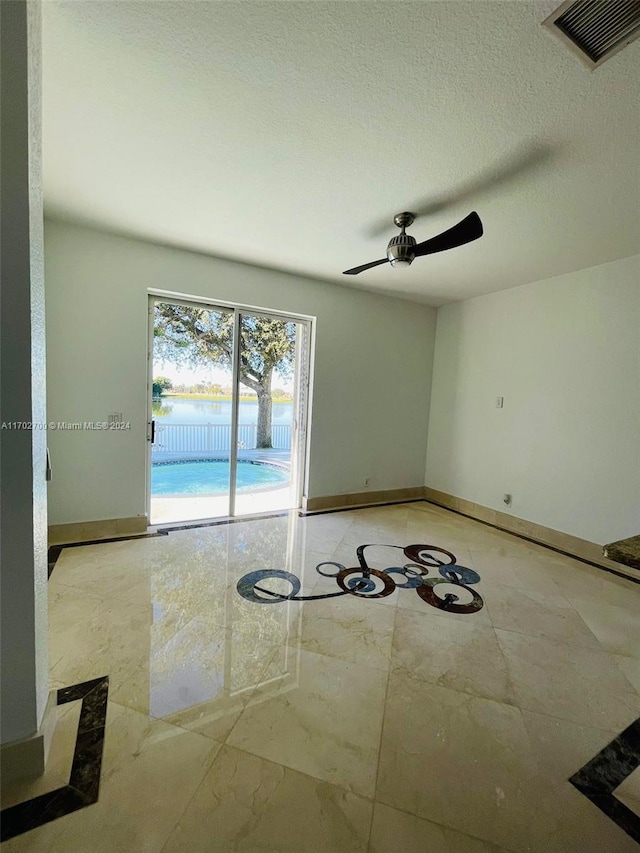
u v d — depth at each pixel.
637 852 1.05
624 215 2.27
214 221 2.62
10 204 1.00
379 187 2.10
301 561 2.87
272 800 1.15
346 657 1.82
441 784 1.22
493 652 1.90
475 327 4.24
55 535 2.96
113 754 1.26
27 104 0.99
